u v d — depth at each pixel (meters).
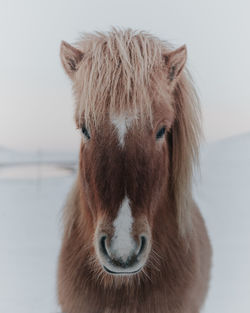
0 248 3.12
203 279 1.58
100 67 1.08
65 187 5.98
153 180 1.11
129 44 1.13
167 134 1.33
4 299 2.20
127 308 1.29
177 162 1.35
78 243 1.38
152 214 1.17
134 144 1.03
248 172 5.96
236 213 4.14
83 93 1.09
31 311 2.05
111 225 1.02
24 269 2.72
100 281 1.30
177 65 1.19
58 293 1.46
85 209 1.30
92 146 1.08
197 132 1.38
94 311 1.32
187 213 1.37
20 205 4.70
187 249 1.37
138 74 1.06
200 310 1.60
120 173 1.03
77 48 1.30
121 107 1.02
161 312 1.29
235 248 3.24
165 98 1.13
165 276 1.29
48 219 4.11
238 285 2.61
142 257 1.03
